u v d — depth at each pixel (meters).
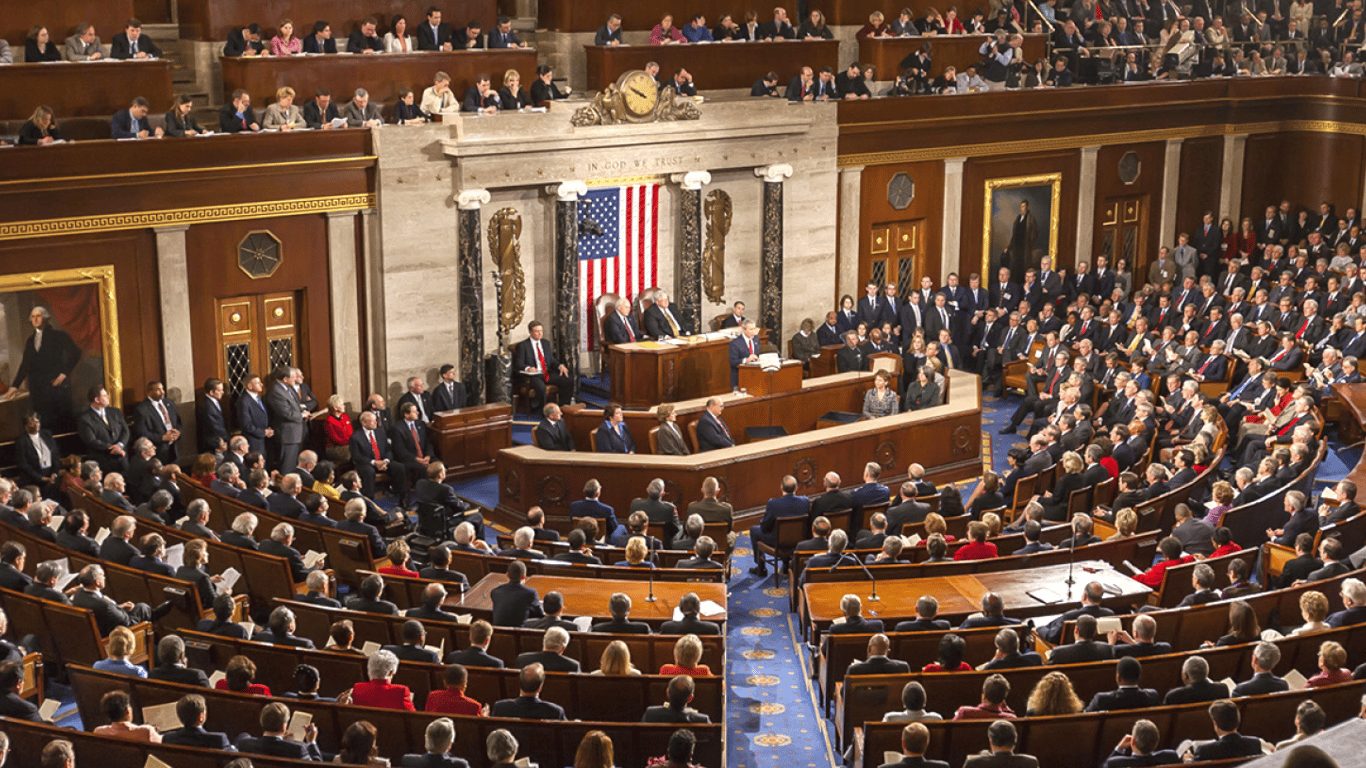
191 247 18.41
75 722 10.86
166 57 21.33
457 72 21.78
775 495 17.67
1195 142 28.12
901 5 26.80
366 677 9.74
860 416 19.75
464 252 20.41
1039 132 25.91
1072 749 8.58
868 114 23.88
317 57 20.33
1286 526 13.86
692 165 22.38
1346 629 10.19
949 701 9.66
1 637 11.16
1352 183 28.31
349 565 13.79
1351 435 20.06
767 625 14.10
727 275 23.61
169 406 17.89
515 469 17.36
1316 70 28.86
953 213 25.36
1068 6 28.61
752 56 24.44
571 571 12.68
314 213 19.36
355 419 20.30
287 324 19.61
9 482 13.76
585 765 7.10
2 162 16.39
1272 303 23.30
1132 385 19.48
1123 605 11.82
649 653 10.48
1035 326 23.09
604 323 22.06
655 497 14.89
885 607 11.58
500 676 9.59
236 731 8.73
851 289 24.73
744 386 19.42
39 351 17.41
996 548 13.45
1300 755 2.44
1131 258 27.97
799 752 11.20
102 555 12.20
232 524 13.99
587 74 23.47
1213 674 9.95
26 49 18.28
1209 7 29.39
